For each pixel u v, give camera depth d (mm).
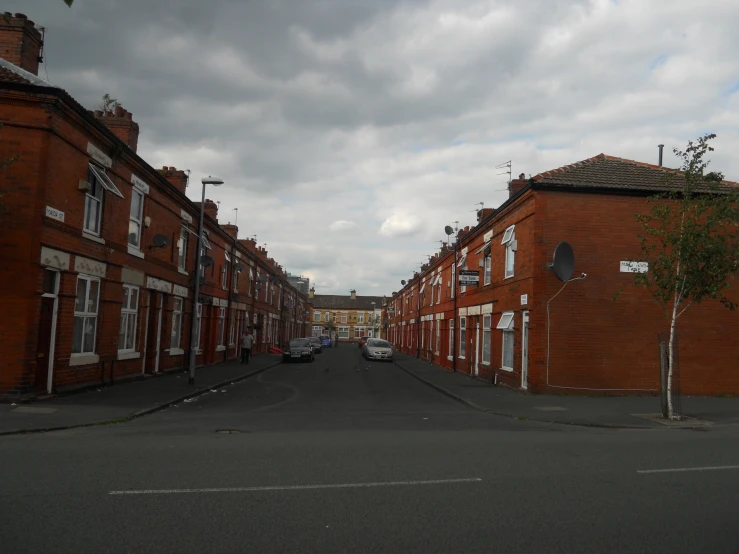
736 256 13820
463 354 31234
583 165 20578
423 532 5457
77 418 11781
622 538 5422
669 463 8711
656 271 14352
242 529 5414
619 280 18781
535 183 18672
